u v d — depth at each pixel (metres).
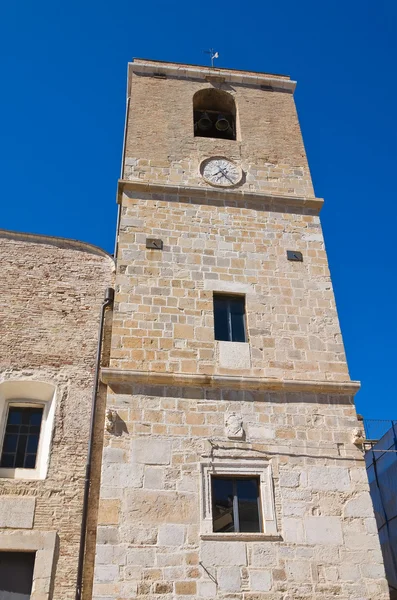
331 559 12.52
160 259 16.38
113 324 14.93
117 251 16.72
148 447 13.25
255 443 13.70
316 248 17.58
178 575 11.88
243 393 14.33
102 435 14.33
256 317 15.80
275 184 18.91
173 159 18.86
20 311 16.16
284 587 12.06
